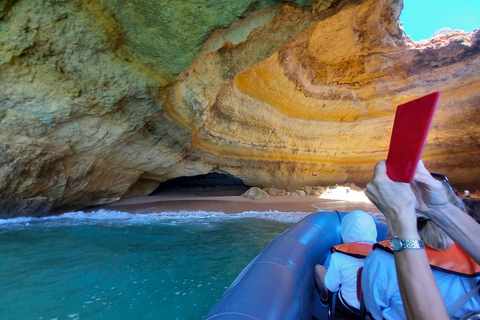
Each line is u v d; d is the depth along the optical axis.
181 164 7.50
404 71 8.41
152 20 3.25
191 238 4.46
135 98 4.38
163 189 11.10
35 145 4.37
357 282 1.35
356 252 1.51
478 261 0.75
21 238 3.97
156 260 3.31
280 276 1.49
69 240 4.01
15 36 3.09
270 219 6.52
